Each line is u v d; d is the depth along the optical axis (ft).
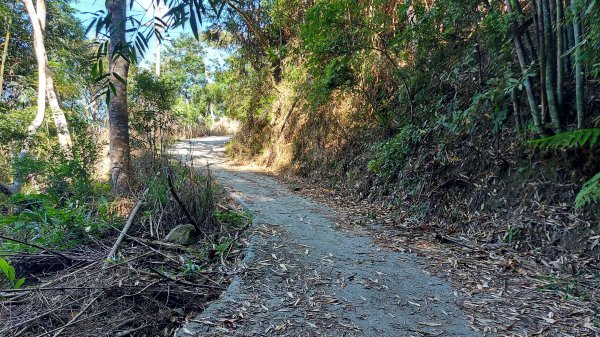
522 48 12.43
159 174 18.48
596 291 9.03
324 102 27.25
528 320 7.73
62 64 43.04
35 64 47.26
